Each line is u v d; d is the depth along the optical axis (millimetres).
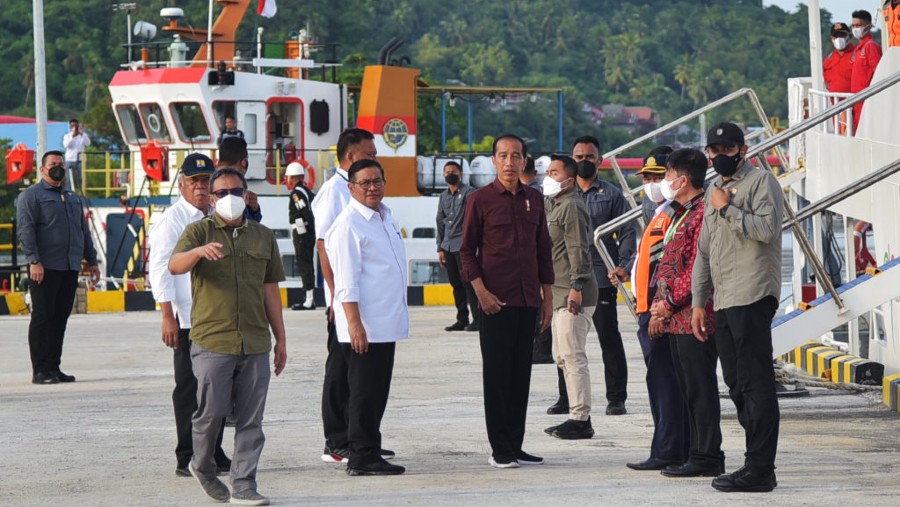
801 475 16438
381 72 52938
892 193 24328
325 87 53000
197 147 51469
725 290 15438
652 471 16875
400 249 16812
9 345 35250
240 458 15180
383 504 14875
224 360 15023
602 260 21641
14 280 49469
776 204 15219
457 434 20156
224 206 15016
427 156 55125
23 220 26609
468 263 17188
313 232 44375
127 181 53812
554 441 19469
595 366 29672
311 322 39969
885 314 25906
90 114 122562
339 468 17391
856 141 26969
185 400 16891
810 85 33844
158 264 16562
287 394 25078
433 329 38281
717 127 15469
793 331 21469
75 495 15797
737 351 15438
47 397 24859
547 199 19406
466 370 28562
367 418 16750
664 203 17594
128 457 18438
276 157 51219
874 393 24609
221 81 50531
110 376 28156
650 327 16422
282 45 54594
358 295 16438
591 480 16250
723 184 15633
